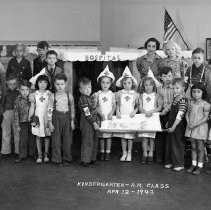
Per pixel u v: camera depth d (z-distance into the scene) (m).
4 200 3.21
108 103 4.29
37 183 3.62
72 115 4.21
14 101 4.42
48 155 4.54
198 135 3.87
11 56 5.86
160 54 4.68
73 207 3.07
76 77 4.95
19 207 3.07
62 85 4.10
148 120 4.18
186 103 3.94
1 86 4.84
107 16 6.97
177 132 3.99
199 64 4.18
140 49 5.70
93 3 6.90
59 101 4.12
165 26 5.80
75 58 4.70
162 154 4.32
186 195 3.33
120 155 4.62
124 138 4.32
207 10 6.60
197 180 3.72
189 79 4.27
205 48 6.62
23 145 4.33
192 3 6.62
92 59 4.72
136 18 6.88
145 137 4.23
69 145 4.21
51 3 6.81
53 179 3.74
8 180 3.71
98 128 4.14
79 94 4.96
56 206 3.09
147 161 4.30
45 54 4.61
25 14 6.76
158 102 4.26
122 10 6.93
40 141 4.27
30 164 4.23
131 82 4.34
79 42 6.95
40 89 4.22
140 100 4.32
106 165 4.21
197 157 4.01
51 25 6.86
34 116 4.18
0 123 4.84
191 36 6.66
